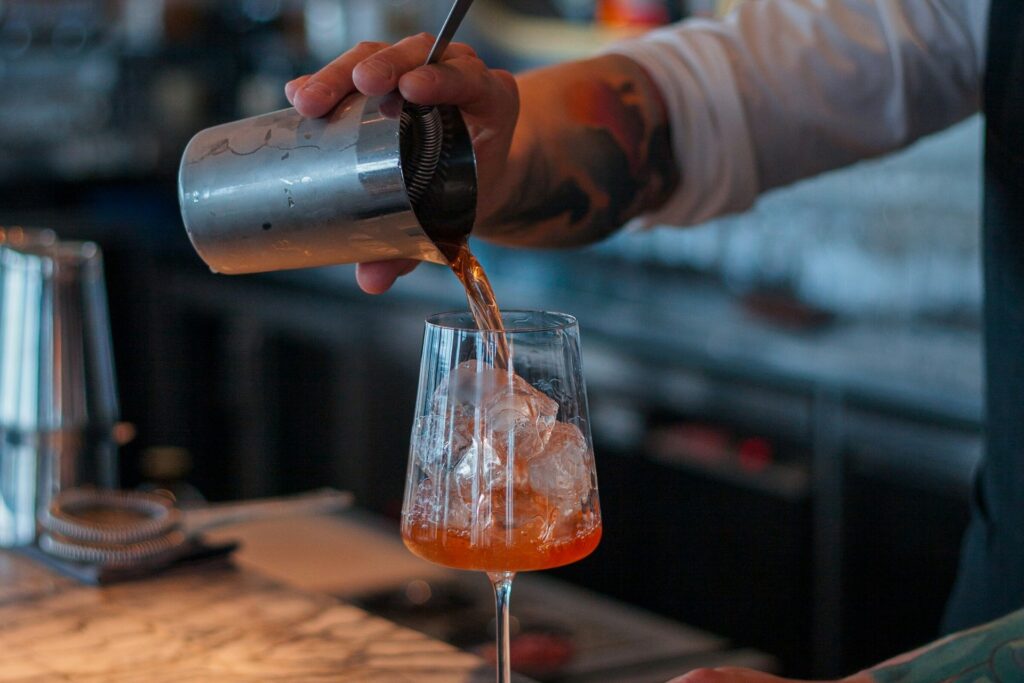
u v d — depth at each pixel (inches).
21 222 159.9
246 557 66.7
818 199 115.2
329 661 42.6
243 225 41.1
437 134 42.7
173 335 160.9
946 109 55.3
